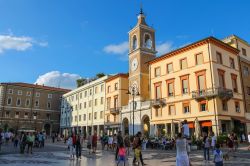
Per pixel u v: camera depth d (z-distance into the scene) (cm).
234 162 1819
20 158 1997
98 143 5016
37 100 9119
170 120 4250
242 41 4684
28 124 8762
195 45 4050
